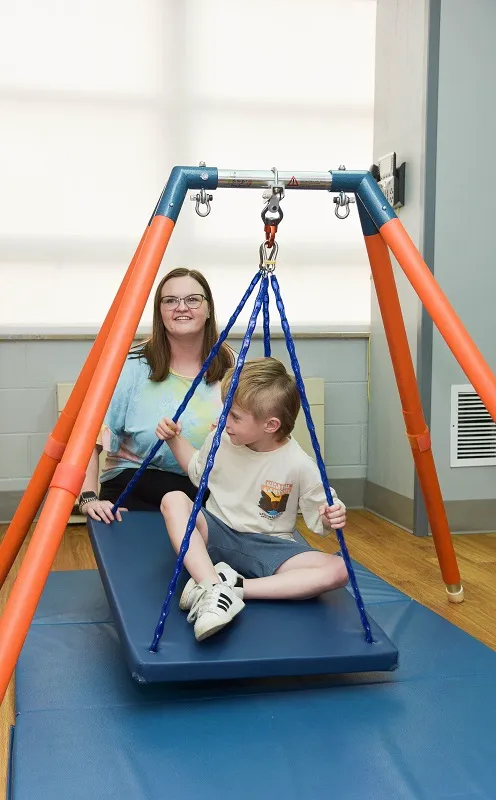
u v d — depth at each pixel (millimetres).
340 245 3531
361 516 3354
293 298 3521
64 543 2898
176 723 1448
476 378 1537
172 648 1467
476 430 3006
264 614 1658
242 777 1260
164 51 3336
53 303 3338
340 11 3430
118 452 2359
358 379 3496
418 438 2098
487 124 2912
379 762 1306
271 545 1799
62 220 3320
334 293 3545
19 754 1330
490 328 2963
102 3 3277
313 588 1728
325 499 1789
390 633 1906
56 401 3273
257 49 3402
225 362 2396
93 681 1641
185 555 1633
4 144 3266
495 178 2936
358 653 1493
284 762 1308
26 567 1322
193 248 3432
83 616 2031
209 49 3371
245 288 3477
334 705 1521
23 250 3305
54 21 3254
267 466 1831
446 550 2160
